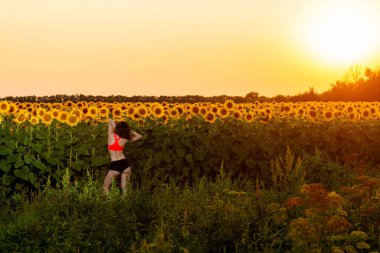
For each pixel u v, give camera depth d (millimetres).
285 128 16047
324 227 6781
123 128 12000
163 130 14133
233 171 14422
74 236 6980
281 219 7441
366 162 17375
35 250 6852
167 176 13914
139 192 8844
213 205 7625
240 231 7227
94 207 8344
